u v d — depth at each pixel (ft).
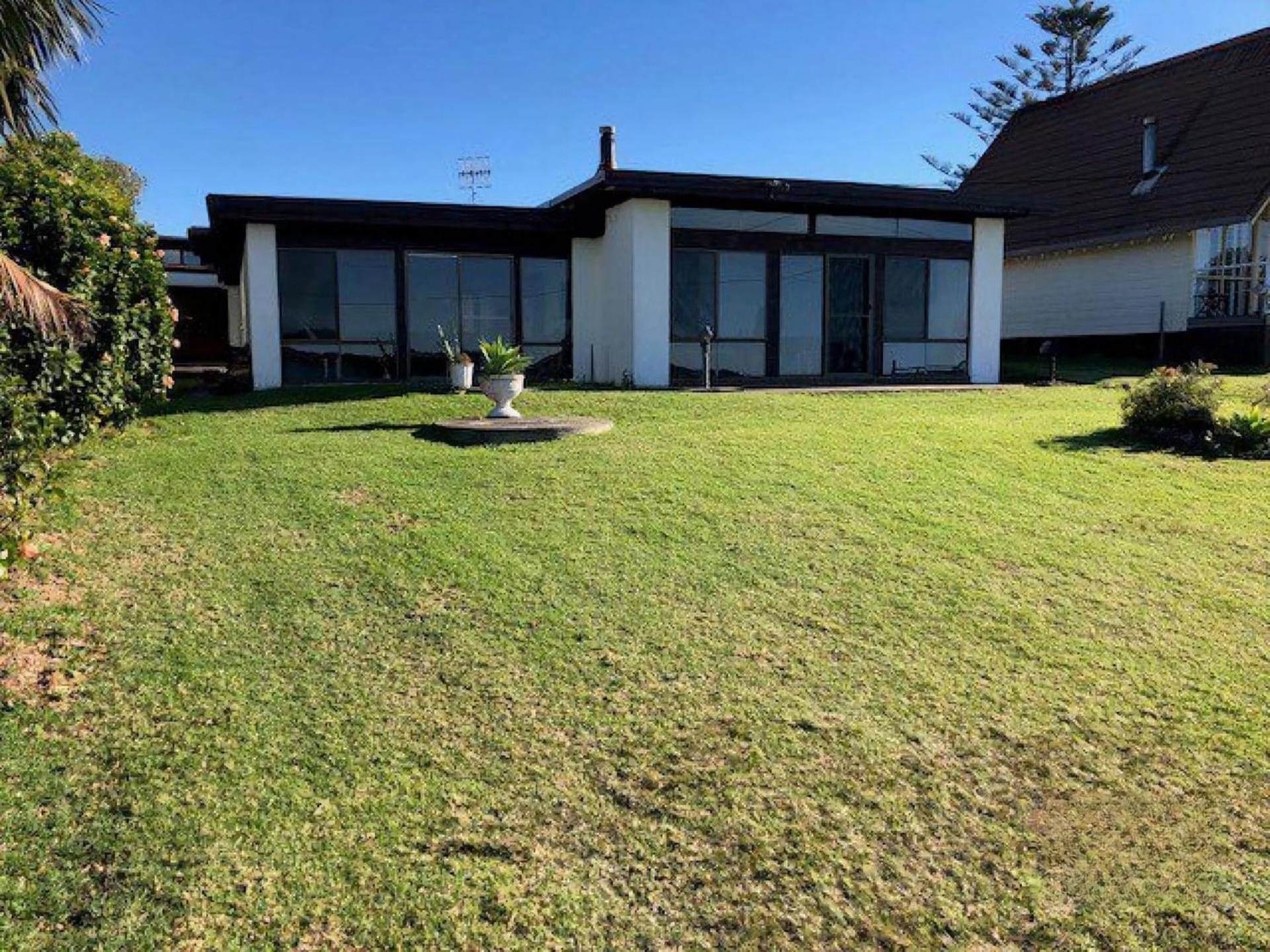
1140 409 33.47
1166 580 19.69
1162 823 12.17
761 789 12.48
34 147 24.77
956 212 56.39
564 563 19.57
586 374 55.57
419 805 11.91
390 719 13.67
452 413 38.99
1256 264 64.28
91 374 28.50
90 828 11.15
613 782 12.51
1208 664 16.16
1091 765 13.28
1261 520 23.63
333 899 10.39
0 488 18.79
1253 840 11.89
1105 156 82.53
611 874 10.97
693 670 15.35
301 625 16.38
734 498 24.35
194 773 12.24
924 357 58.70
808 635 16.72
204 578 18.26
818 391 48.98
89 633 15.67
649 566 19.56
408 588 18.03
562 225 52.90
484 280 53.11
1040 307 80.43
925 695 14.90
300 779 12.25
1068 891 11.03
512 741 13.26
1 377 20.33
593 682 14.88
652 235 51.49
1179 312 68.39
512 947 9.90
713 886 10.87
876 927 10.41
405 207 48.70
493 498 23.93
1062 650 16.52
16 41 18.70
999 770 13.12
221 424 35.99
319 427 35.42
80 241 27.78
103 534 20.47
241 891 10.42
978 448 31.22
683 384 53.31
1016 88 129.59
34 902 10.05
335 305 49.90
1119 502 25.03
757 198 50.65
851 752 13.34
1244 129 69.67
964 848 11.62
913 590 18.80
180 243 82.23
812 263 55.98
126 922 9.91
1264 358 62.18
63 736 12.80
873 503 24.30
